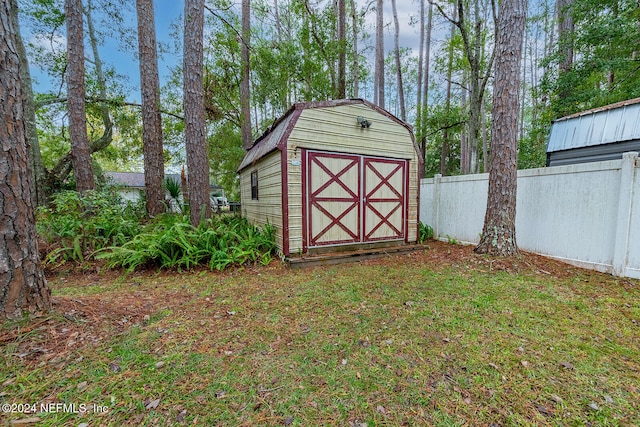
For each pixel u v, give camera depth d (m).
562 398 1.62
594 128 5.43
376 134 5.55
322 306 2.96
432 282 3.66
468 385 1.74
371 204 5.59
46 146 14.60
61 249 4.26
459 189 6.24
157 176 8.30
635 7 7.62
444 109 13.04
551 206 4.51
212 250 4.56
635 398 1.61
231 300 3.14
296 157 4.80
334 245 5.23
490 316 2.66
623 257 3.69
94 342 2.12
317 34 10.09
